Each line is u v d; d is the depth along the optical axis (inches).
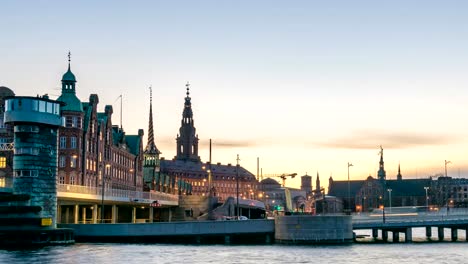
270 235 4847.4
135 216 6948.8
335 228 4781.0
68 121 5689.0
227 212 7347.4
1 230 4173.2
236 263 3326.8
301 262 3420.3
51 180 4382.4
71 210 5964.6
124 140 7568.9
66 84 5807.1
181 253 3816.4
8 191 4441.4
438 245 4901.6
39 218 4264.3
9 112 4279.0
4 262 3139.8
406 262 3543.3
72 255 3531.0
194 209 7608.3
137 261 3334.2
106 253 3700.8
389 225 5359.3
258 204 7746.1
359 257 3762.3
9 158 5319.9
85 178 5846.5
